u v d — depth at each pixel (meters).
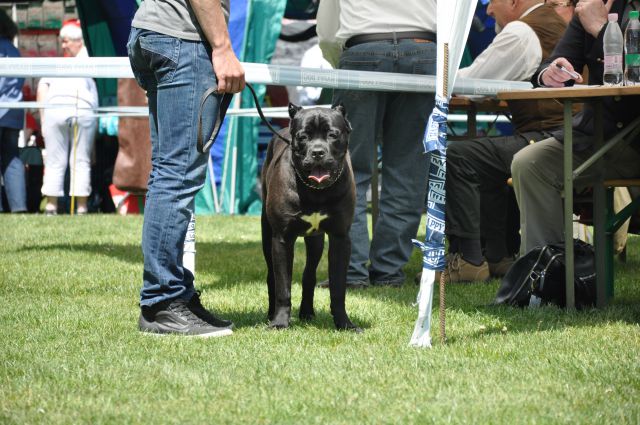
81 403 4.81
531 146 8.34
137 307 7.95
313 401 4.86
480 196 10.07
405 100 9.33
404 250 9.62
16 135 18.77
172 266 6.66
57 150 18.81
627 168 8.10
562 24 10.55
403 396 4.97
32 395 4.93
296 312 7.90
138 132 18.89
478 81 9.44
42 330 6.80
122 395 4.97
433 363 5.69
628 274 10.19
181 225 6.61
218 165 19.06
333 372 5.46
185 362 5.75
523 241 8.38
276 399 4.89
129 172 18.94
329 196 6.67
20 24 21.47
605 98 8.09
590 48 8.74
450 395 4.97
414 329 6.55
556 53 9.00
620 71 7.97
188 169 6.57
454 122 18.69
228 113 16.62
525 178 8.28
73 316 7.41
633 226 10.89
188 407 4.78
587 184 8.00
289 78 8.16
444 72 6.24
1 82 18.14
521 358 5.89
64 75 8.47
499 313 7.73
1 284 9.19
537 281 7.95
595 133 7.76
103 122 19.67
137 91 18.94
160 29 6.43
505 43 10.21
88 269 10.30
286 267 6.96
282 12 18.30
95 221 16.33
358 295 8.79
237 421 4.54
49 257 11.27
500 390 5.07
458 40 6.30
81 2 18.30
